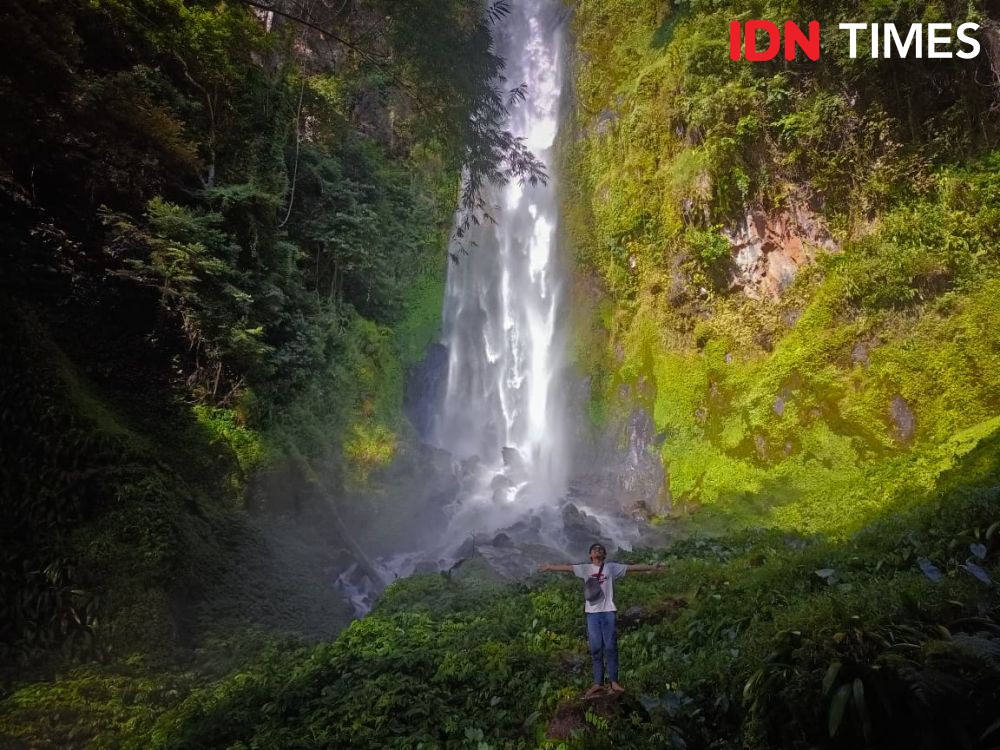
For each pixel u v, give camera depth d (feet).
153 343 51.16
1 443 36.35
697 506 60.54
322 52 79.36
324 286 75.61
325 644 31.71
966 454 35.37
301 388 64.34
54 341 44.19
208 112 61.67
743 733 13.42
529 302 99.81
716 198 66.44
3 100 41.78
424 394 88.58
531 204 104.42
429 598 39.22
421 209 95.61
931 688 10.68
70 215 50.34
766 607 21.27
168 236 49.70
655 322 74.54
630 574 34.24
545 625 27.58
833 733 10.98
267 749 18.48
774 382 57.82
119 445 40.60
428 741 17.79
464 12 35.58
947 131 52.21
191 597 39.11
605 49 95.20
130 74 48.52
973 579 15.69
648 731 15.25
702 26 69.26
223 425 52.31
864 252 54.70
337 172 75.56
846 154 57.36
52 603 32.89
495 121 36.17
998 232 48.08
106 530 36.78
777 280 62.44
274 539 49.96
